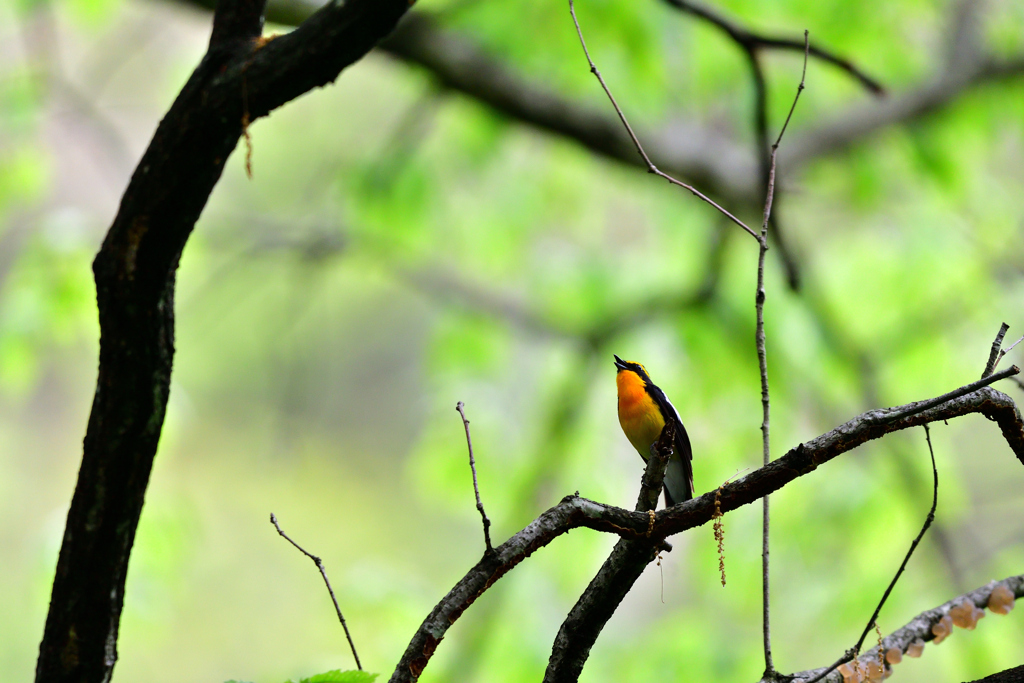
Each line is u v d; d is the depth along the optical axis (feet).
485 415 42.93
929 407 10.18
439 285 45.09
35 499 81.82
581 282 44.83
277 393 43.06
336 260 44.09
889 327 43.96
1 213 39.52
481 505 10.28
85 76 39.40
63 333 37.27
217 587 80.94
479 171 41.91
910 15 36.29
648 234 53.78
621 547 10.93
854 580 39.34
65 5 37.19
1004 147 46.60
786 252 25.05
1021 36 38.37
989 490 46.01
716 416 42.88
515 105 32.96
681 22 31.45
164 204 11.08
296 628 80.33
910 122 38.09
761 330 11.89
